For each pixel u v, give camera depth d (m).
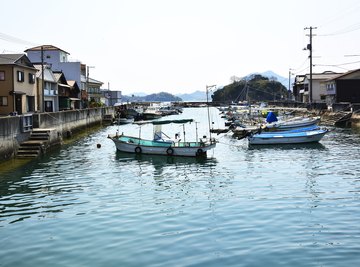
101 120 73.12
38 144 33.53
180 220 16.28
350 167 26.61
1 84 44.22
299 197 19.27
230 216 16.62
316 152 33.84
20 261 12.71
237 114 71.31
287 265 11.91
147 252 13.14
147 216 16.91
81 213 17.52
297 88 114.75
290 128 47.22
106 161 31.12
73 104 73.69
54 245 13.94
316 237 14.05
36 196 20.48
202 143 33.09
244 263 12.12
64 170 27.34
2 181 23.91
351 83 69.50
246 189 21.17
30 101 51.09
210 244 13.67
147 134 55.22
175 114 110.88
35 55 79.12
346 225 15.19
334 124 55.69
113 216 17.00
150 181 23.88
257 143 39.28
